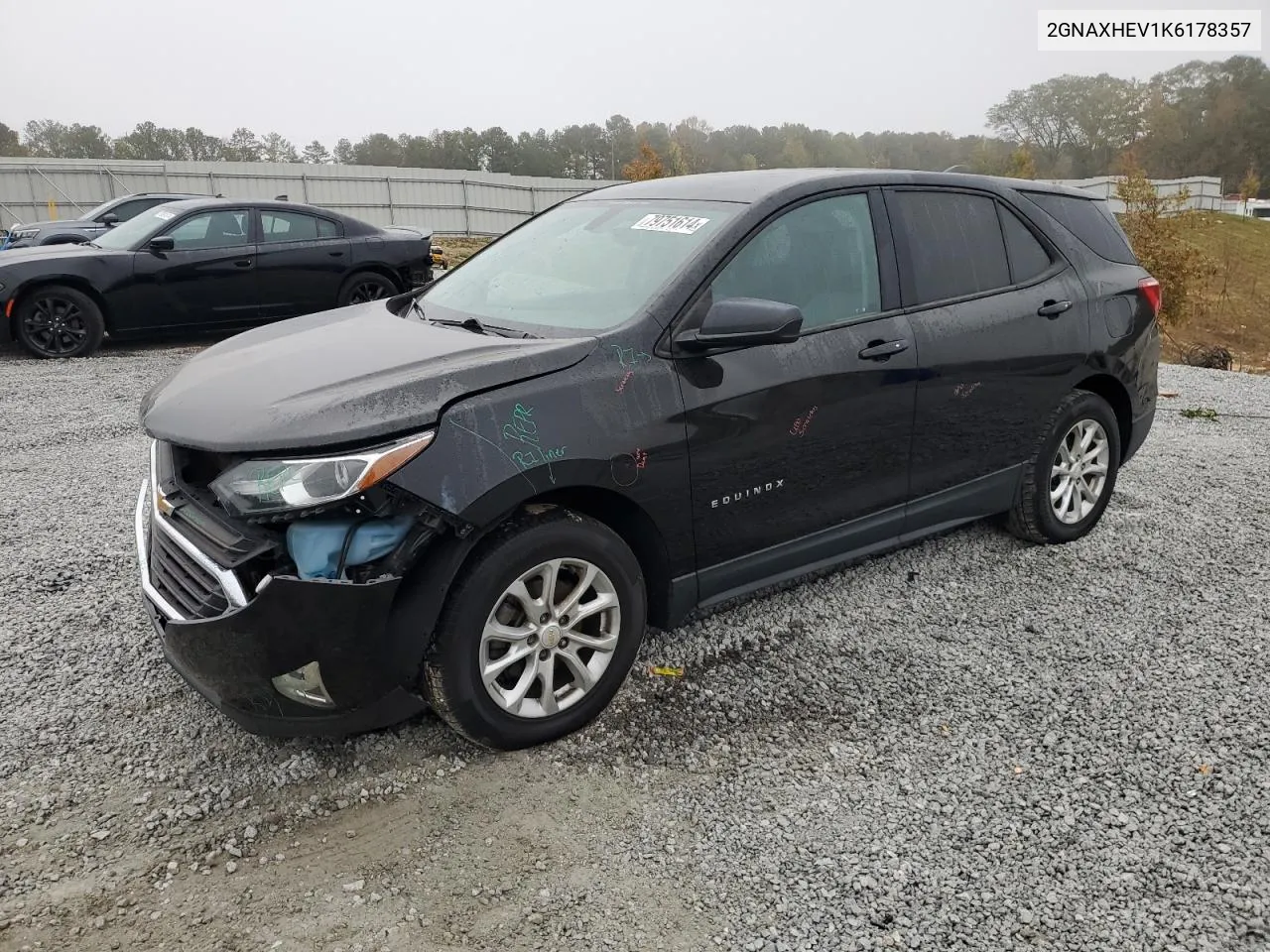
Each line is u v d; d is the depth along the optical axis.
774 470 3.40
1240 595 4.19
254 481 2.56
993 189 4.29
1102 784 2.84
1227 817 2.69
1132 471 6.15
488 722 2.86
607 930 2.29
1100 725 3.16
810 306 3.53
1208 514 5.26
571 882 2.46
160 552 3.00
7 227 32.88
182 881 2.45
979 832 2.63
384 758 2.97
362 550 2.59
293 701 2.65
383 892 2.42
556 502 3.06
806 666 3.53
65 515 5.13
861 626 3.86
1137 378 4.79
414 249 11.62
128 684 3.37
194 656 2.65
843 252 3.68
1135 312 4.73
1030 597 4.14
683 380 3.12
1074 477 4.64
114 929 2.29
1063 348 4.35
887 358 3.66
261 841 2.60
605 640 3.10
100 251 9.76
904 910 2.35
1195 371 11.09
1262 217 81.50
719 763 2.96
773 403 3.33
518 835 2.63
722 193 3.69
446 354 2.98
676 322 3.16
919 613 3.98
